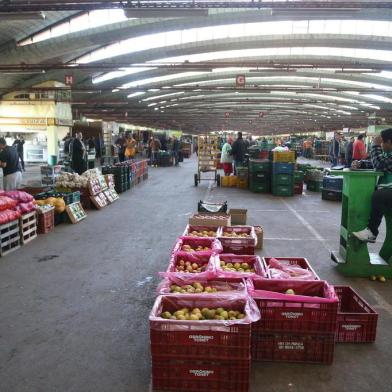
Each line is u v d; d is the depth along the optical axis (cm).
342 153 2342
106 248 641
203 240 480
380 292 459
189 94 3909
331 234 730
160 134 3316
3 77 2433
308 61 2481
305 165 1523
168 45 2056
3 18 969
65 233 746
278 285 344
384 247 527
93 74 2700
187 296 308
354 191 495
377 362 316
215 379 275
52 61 2141
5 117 2617
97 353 329
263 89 3012
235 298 304
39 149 2675
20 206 657
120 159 2302
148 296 445
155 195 1252
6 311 407
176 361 275
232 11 1505
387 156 500
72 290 462
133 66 1950
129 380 293
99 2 988
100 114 4588
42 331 365
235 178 1465
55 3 998
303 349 311
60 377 296
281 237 705
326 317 304
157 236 720
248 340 267
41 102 2606
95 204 999
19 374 300
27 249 637
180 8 942
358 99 3731
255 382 289
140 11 945
